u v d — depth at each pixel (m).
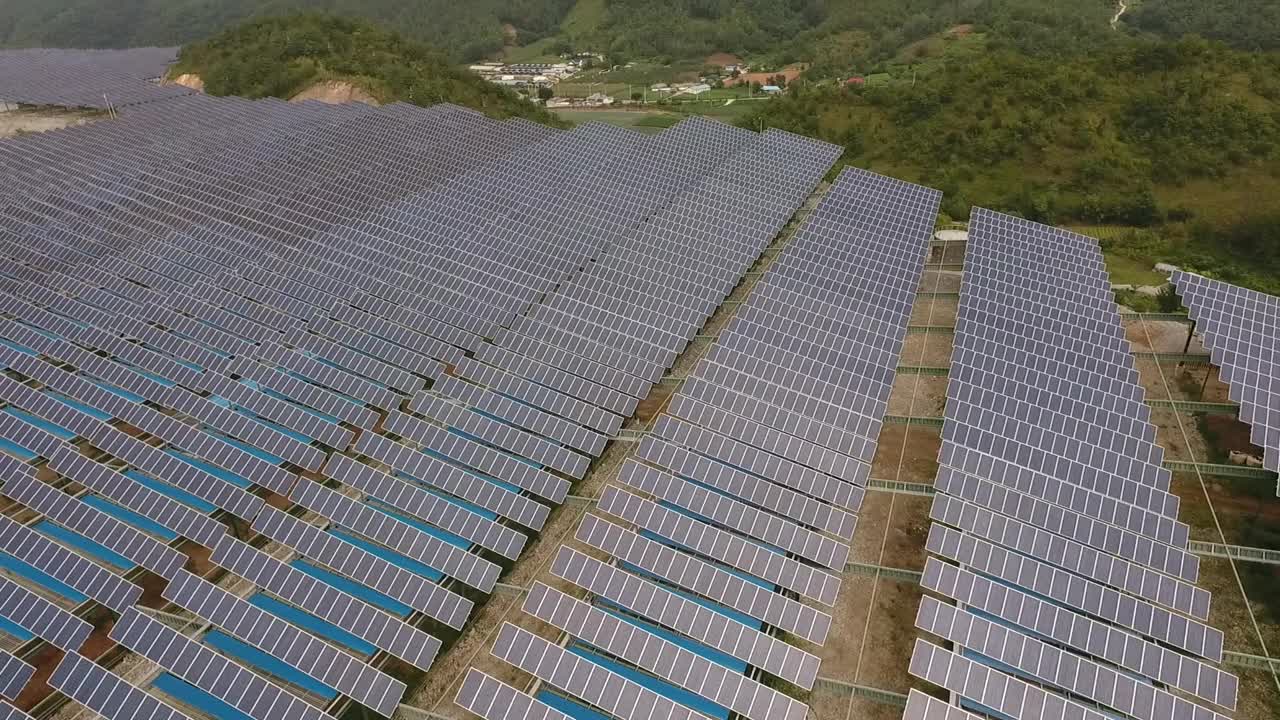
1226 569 35.53
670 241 61.03
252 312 50.94
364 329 49.53
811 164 76.94
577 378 44.41
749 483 35.62
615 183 73.31
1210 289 53.69
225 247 60.16
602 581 29.83
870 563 35.44
